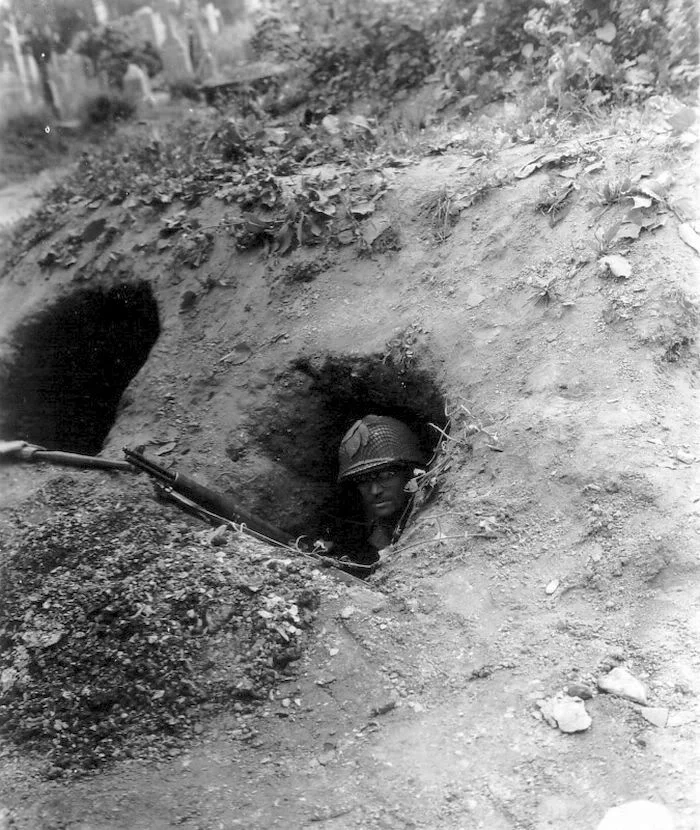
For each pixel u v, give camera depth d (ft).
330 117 12.51
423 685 5.99
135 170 13.42
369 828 5.08
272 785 5.42
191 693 6.10
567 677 5.76
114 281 11.35
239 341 9.86
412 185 9.99
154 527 7.89
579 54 11.17
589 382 7.55
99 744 5.85
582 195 8.79
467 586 6.61
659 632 5.91
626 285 7.96
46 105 18.25
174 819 5.20
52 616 6.88
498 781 5.25
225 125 12.98
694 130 8.83
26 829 5.16
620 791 5.04
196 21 18.42
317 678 6.12
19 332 11.75
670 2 11.27
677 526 6.37
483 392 8.01
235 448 9.18
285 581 6.89
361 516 9.66
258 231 10.40
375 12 15.61
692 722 5.35
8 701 6.27
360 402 9.31
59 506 8.42
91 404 11.94
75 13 18.86
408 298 9.16
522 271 8.63
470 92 13.05
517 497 7.04
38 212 13.48
